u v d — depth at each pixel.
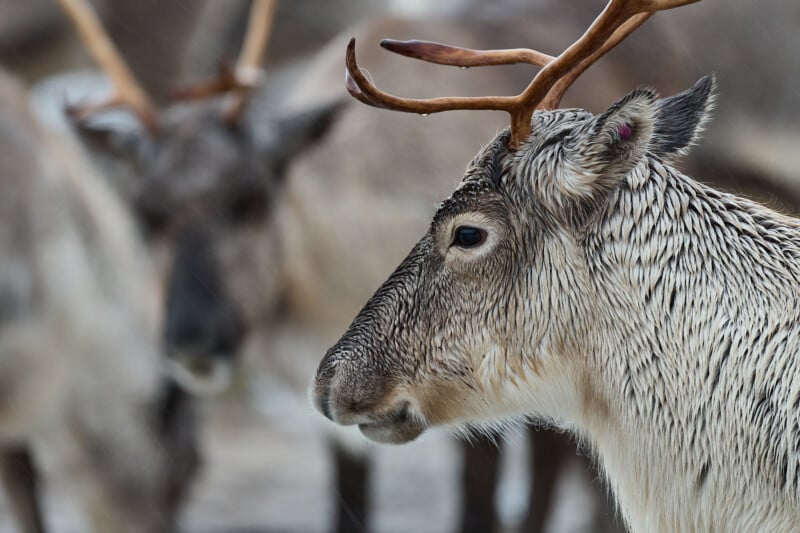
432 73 13.77
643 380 7.22
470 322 7.48
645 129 7.00
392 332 7.61
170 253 13.38
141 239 13.78
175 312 13.19
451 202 7.45
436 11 15.03
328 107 13.80
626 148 7.09
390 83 13.76
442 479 17.28
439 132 13.52
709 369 7.09
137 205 13.56
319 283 13.84
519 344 7.41
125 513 14.17
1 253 13.54
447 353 7.53
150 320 14.05
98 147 14.16
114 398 13.98
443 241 7.49
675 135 7.46
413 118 13.58
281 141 13.76
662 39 15.45
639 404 7.25
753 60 16.44
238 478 17.17
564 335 7.35
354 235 13.63
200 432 14.54
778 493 6.88
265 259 13.67
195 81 17.55
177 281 13.27
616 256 7.24
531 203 7.30
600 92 14.37
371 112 13.73
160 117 14.30
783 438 6.85
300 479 17.17
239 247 13.47
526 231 7.32
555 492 13.66
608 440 7.48
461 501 13.30
